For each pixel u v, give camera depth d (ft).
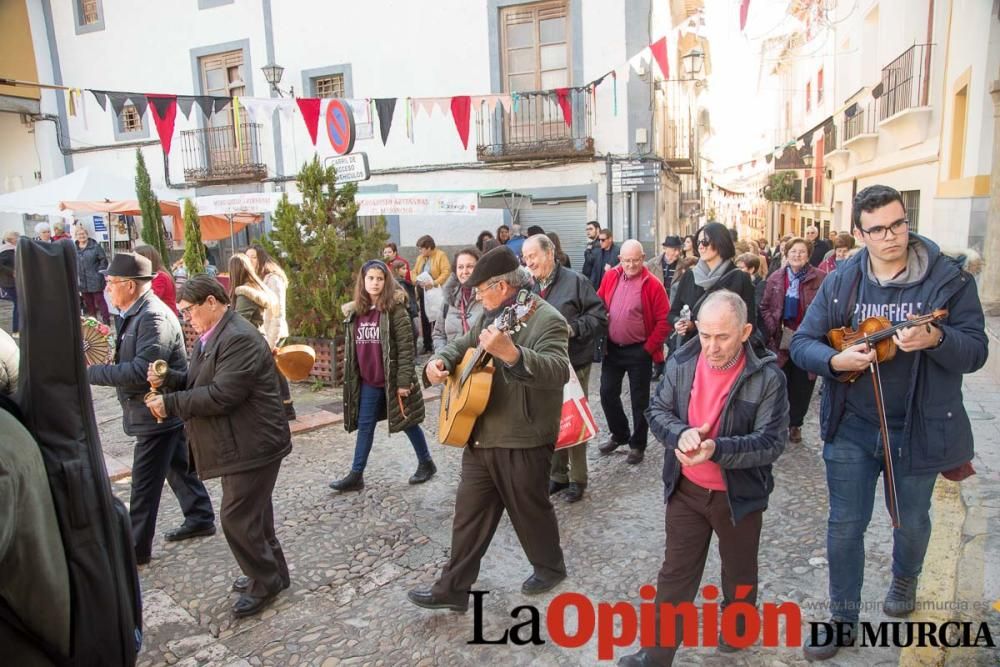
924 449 8.46
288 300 25.89
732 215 135.23
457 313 18.03
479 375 9.73
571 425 13.16
